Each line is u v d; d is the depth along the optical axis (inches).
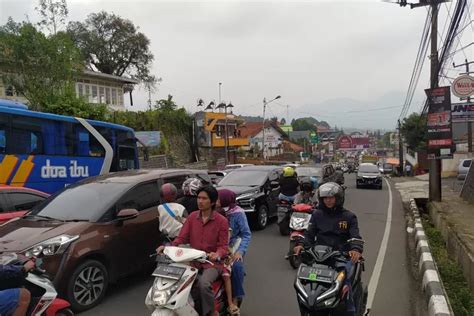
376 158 3341.5
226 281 180.4
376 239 416.2
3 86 898.7
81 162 501.0
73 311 218.5
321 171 634.8
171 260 161.6
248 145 2209.6
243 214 207.2
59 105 836.0
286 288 260.2
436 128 617.9
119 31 1785.2
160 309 151.5
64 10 864.9
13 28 816.9
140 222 263.7
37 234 222.5
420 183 1283.2
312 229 177.5
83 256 222.8
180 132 1593.3
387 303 234.7
